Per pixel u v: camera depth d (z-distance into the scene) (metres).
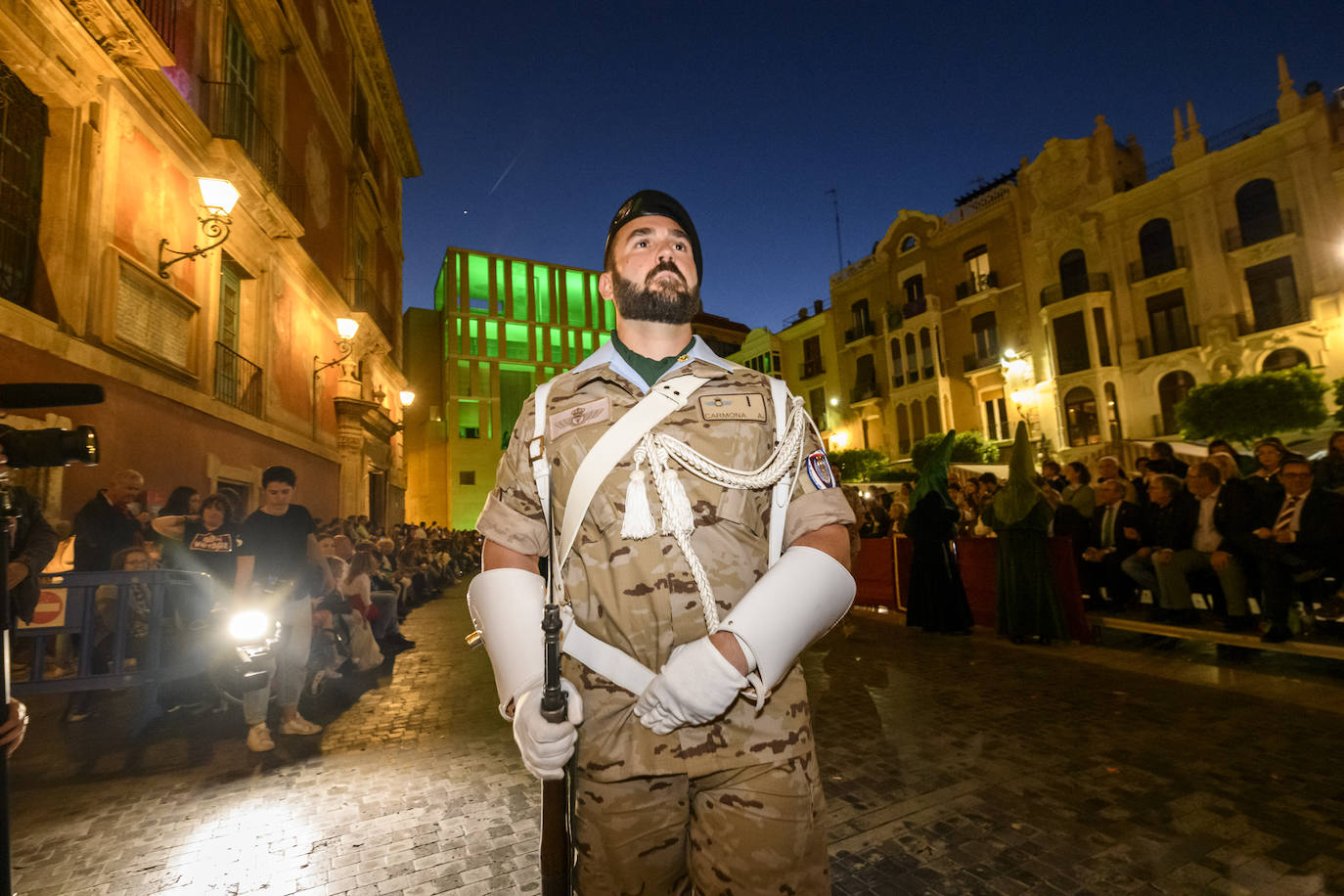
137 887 2.24
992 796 2.77
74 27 5.76
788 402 1.17
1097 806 2.65
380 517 19.30
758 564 1.08
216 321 8.73
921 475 6.72
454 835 2.58
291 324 11.84
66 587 3.38
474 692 4.98
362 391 16.12
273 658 3.74
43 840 2.58
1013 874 2.21
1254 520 4.59
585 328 41.84
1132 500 6.06
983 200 25.61
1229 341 18.80
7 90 5.61
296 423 12.12
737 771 1.03
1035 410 23.11
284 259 11.25
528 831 2.60
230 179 8.67
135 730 3.87
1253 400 15.45
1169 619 5.34
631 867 1.03
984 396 25.00
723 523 1.06
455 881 2.25
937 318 26.20
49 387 1.36
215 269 8.70
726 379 1.17
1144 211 20.84
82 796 3.01
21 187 5.75
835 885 2.17
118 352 6.64
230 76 9.74
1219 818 2.53
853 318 30.27
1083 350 21.80
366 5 16.22
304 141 12.61
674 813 1.06
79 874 2.32
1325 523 4.26
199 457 8.26
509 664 1.02
